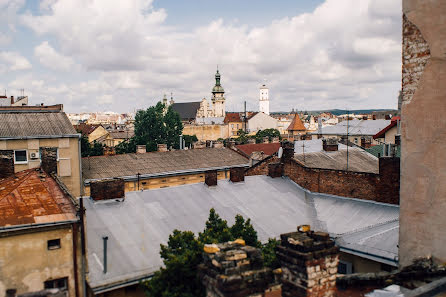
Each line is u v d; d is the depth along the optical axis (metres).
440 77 10.34
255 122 152.12
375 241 16.59
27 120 34.72
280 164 26.66
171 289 10.62
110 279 14.47
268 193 24.09
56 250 14.23
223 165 44.56
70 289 14.41
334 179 23.33
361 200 22.06
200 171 42.44
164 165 42.31
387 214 20.08
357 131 86.69
